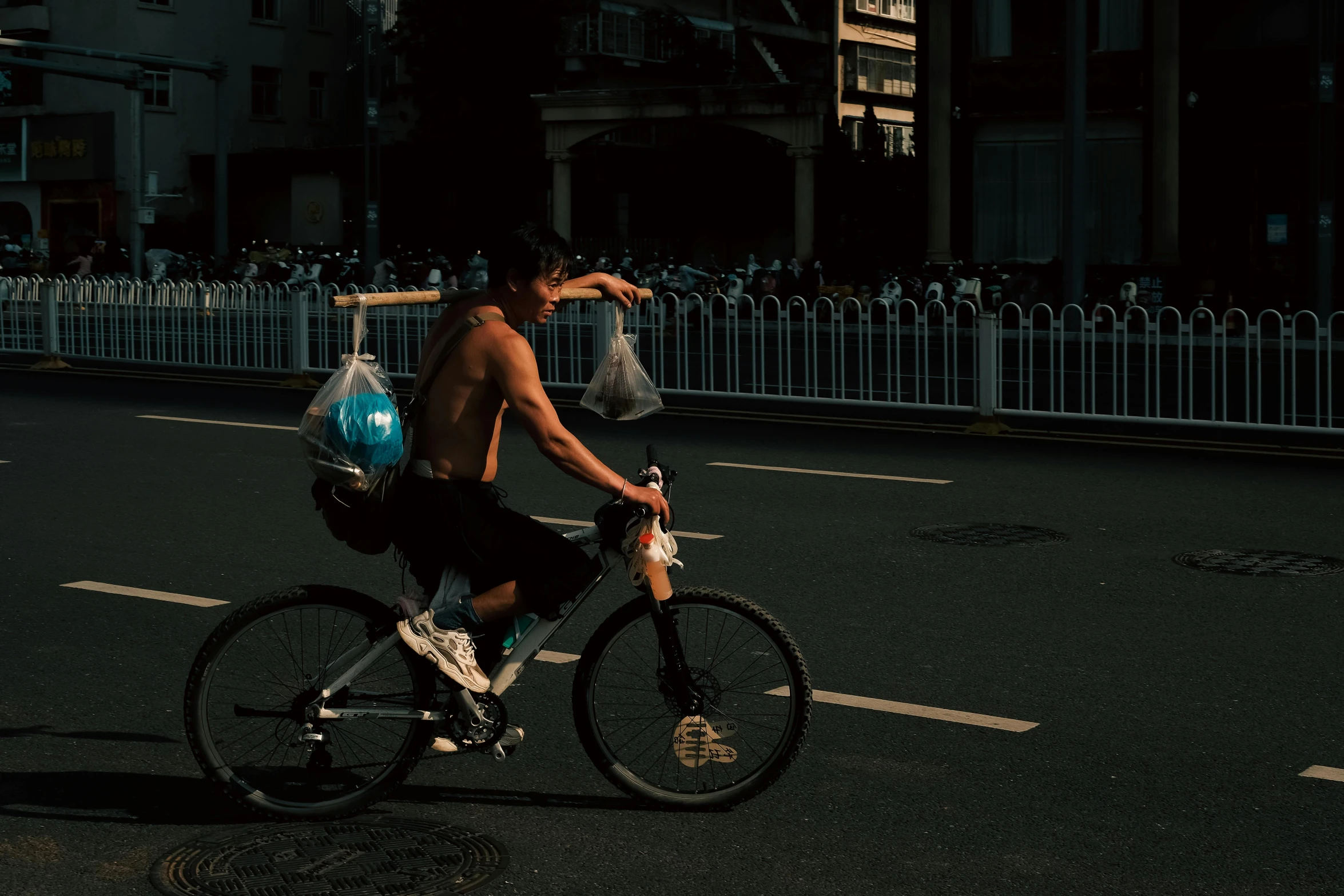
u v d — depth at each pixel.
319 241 47.38
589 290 4.77
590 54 44.19
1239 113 29.27
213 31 50.91
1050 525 9.05
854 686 5.84
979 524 9.10
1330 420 12.56
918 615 6.90
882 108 63.72
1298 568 7.88
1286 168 29.05
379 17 33.72
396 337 20.00
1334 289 28.70
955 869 4.16
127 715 5.57
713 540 8.61
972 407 13.86
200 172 50.34
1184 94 29.69
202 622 6.88
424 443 4.42
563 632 6.69
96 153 49.19
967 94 31.83
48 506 9.71
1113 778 4.85
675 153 45.53
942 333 15.71
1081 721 5.41
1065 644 6.41
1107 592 7.35
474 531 4.39
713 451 12.41
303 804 4.54
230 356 19.73
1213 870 4.14
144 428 13.70
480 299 4.54
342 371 4.34
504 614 4.45
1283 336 12.98
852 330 15.20
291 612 4.52
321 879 4.13
